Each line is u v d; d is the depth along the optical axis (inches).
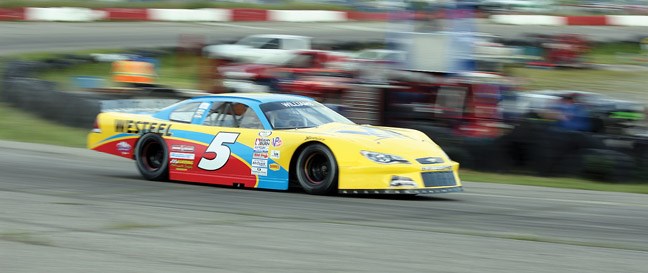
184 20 2792.8
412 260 350.9
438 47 973.8
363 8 3184.1
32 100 1123.3
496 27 2839.6
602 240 419.8
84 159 812.0
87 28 2455.7
